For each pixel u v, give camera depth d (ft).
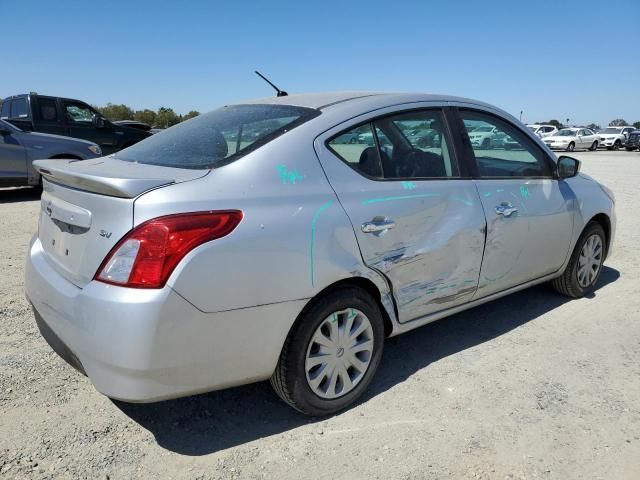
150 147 10.27
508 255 12.07
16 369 10.73
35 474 7.82
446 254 10.62
